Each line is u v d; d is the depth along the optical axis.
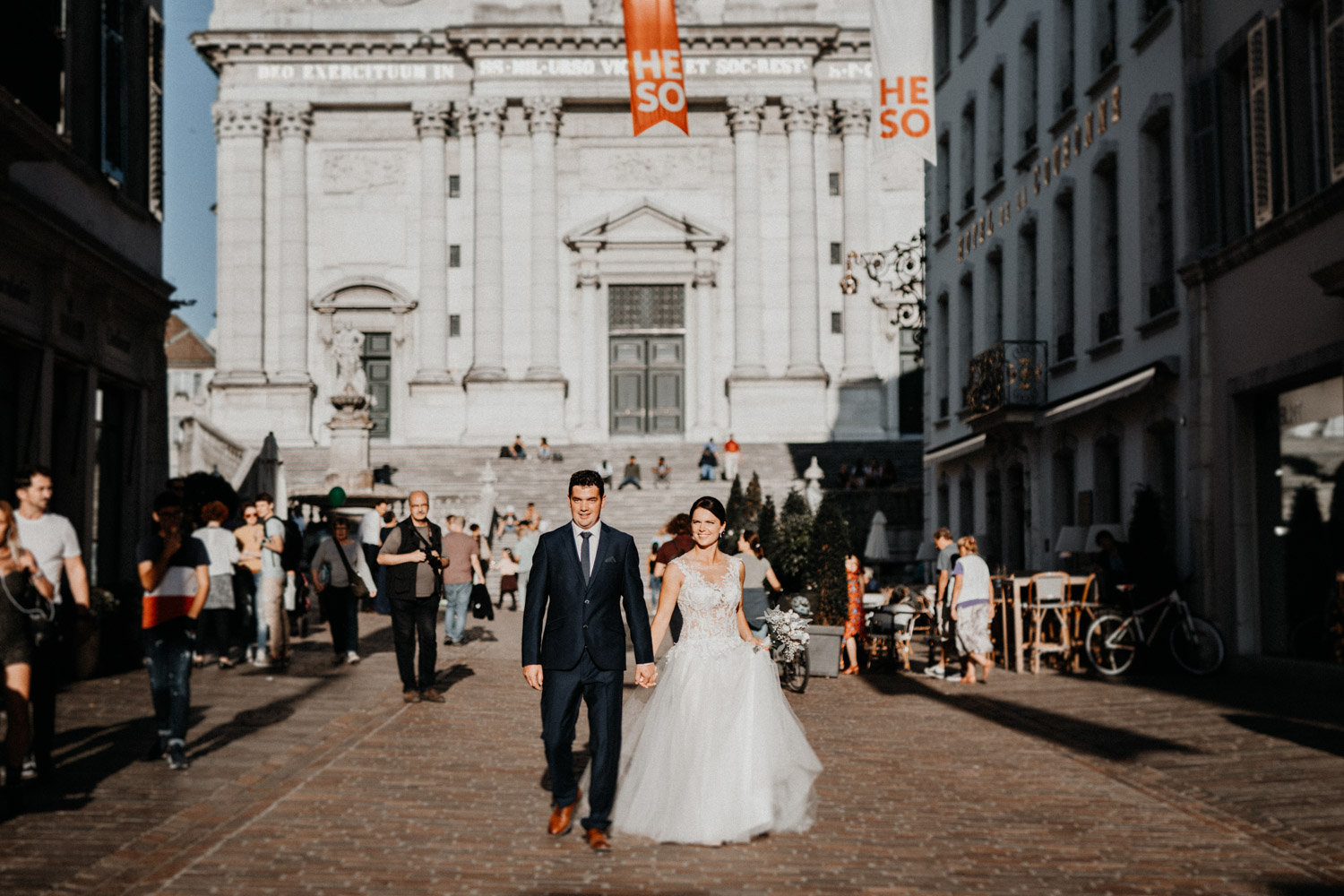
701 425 49.62
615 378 50.41
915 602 18.77
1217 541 17.22
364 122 50.28
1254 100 15.90
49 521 9.14
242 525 17.03
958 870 6.91
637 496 39.00
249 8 50.22
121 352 19.47
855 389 49.34
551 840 7.52
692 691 7.70
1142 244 19.72
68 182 17.59
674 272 50.09
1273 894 6.46
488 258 49.22
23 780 8.97
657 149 50.34
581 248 49.91
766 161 50.03
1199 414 17.53
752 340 49.31
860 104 49.84
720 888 6.53
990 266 27.77
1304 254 15.00
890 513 37.47
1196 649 16.28
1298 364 15.09
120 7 19.02
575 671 7.57
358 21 50.31
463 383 49.31
